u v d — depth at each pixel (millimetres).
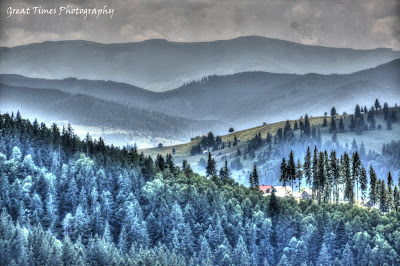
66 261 171125
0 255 166875
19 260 166500
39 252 172375
